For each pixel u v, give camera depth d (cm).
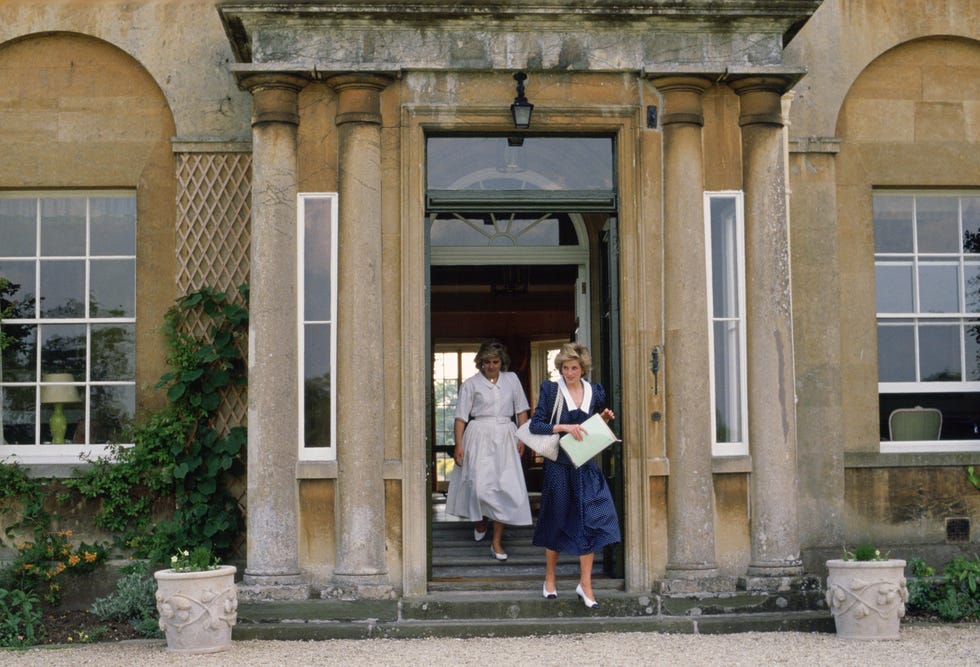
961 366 1042
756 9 880
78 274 1013
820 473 988
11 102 1006
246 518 951
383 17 874
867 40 1030
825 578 967
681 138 880
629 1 873
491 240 1064
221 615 775
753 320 880
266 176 866
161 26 1006
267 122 868
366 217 862
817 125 1020
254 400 855
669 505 862
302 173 877
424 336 868
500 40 885
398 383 863
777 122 889
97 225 1019
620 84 892
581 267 1070
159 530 942
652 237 881
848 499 994
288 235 866
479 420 973
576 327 1105
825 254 1009
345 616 823
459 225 1062
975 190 1052
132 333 1007
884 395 1034
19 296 1011
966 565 901
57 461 983
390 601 832
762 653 748
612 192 897
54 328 1009
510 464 964
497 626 816
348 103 871
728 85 895
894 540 995
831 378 998
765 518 863
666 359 873
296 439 860
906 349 1041
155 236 995
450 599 839
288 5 862
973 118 1044
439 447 1530
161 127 1006
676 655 742
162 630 810
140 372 988
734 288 892
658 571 859
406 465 854
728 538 870
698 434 862
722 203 896
